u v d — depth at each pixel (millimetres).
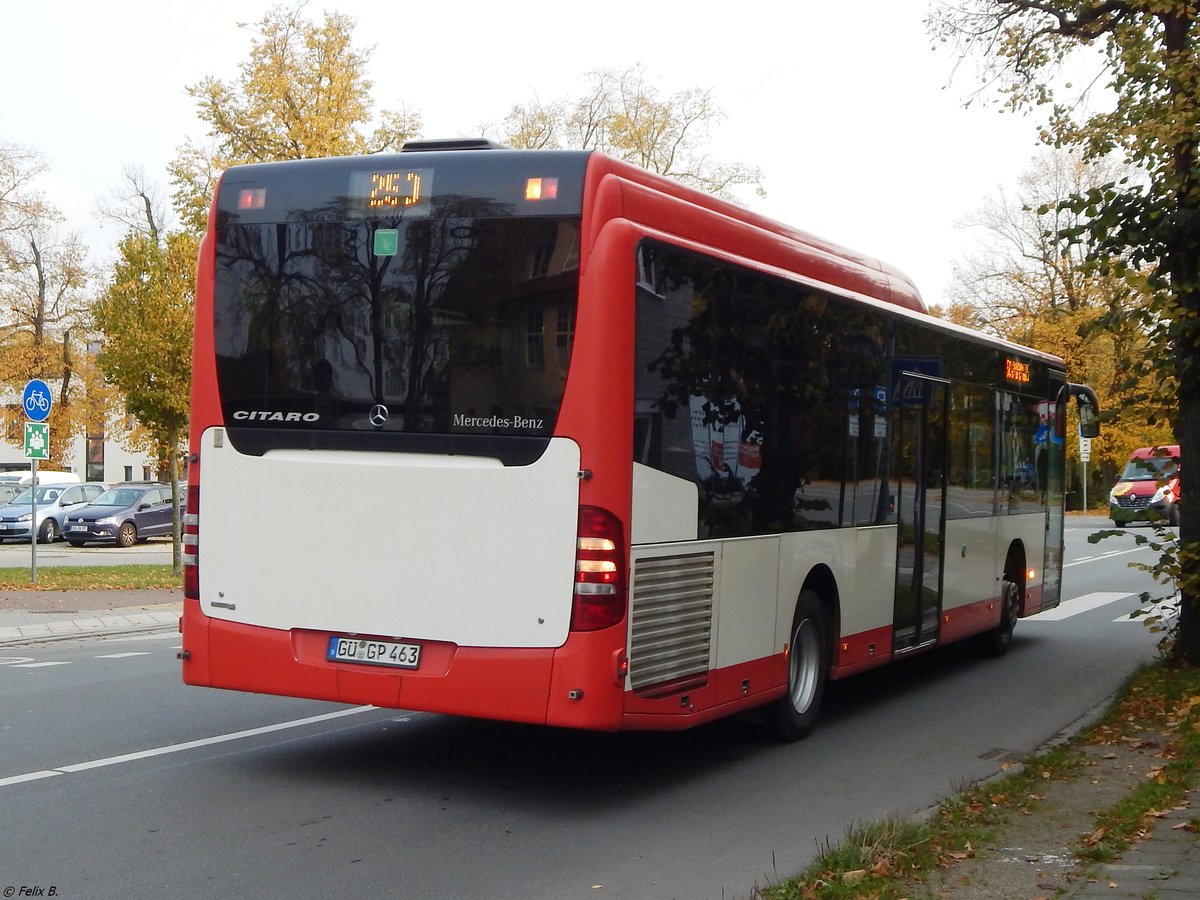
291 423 7547
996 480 13562
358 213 7469
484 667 7004
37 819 6727
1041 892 5648
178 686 11023
